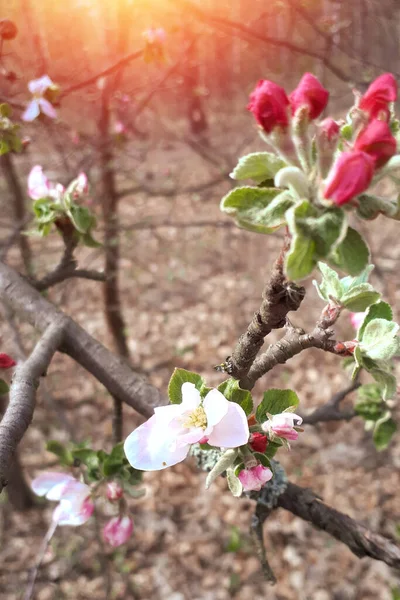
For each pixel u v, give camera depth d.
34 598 4.04
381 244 6.05
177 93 5.25
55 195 1.80
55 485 1.60
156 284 7.20
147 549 4.42
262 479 1.04
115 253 4.60
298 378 5.69
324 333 1.18
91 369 1.76
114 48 3.51
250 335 1.10
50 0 3.28
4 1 3.13
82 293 6.90
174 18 3.62
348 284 1.23
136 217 7.55
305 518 1.51
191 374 1.08
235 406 1.00
